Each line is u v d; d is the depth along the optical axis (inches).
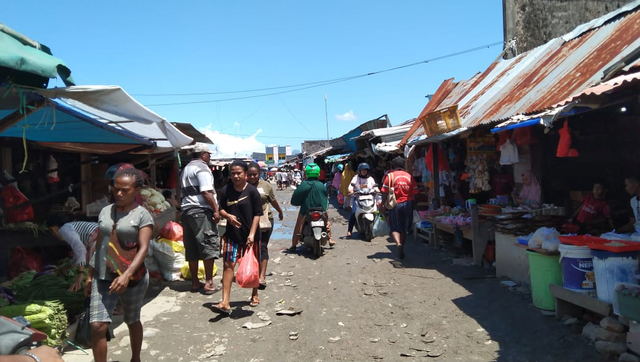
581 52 312.2
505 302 211.8
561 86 275.7
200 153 258.4
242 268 211.6
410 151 458.9
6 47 122.4
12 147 289.9
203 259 248.2
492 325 185.9
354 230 492.1
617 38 289.4
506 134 296.7
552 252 190.1
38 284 193.2
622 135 248.5
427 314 204.8
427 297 229.6
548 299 193.9
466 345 169.0
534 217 251.3
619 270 160.2
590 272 175.9
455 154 395.9
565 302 183.8
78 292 191.9
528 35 490.3
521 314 194.2
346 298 235.1
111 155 334.6
